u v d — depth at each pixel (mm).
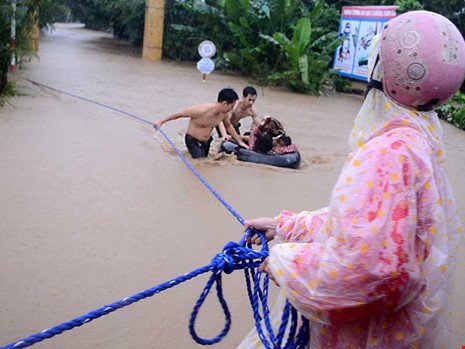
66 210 5305
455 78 1761
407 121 1796
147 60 19594
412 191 1669
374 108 1861
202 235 5086
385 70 1800
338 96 16984
